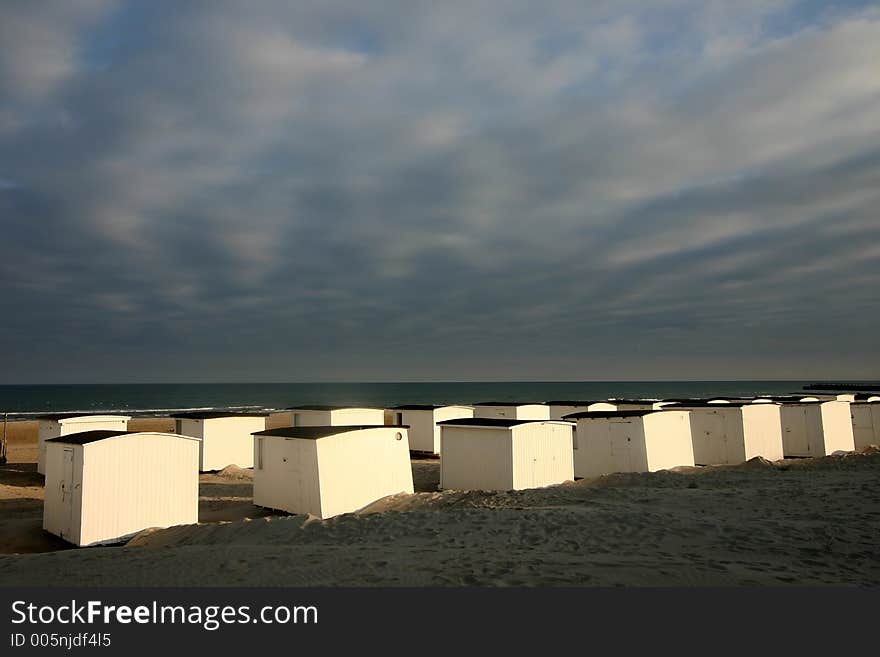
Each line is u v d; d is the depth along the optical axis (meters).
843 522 10.75
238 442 28.30
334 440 16.39
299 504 16.45
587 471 22.72
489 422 19.84
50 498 15.31
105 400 138.88
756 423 26.27
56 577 8.76
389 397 172.12
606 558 8.66
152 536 13.72
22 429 46.97
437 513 13.02
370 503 16.98
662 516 11.58
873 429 31.45
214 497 20.75
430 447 32.31
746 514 11.88
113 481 14.33
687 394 169.88
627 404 35.59
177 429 28.58
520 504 14.86
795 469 20.12
